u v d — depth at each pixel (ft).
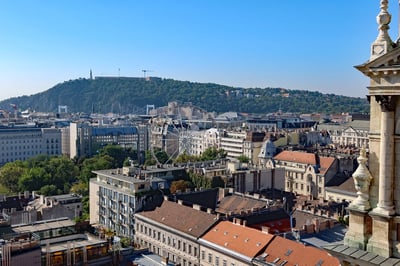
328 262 318.04
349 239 118.42
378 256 111.75
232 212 472.85
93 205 618.44
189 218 459.32
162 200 526.57
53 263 314.35
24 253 294.25
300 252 340.59
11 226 364.17
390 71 107.55
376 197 114.93
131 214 534.37
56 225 372.79
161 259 373.81
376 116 114.11
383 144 111.04
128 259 371.97
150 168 651.66
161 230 474.90
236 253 374.43
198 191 553.23
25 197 615.16
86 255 330.75
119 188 558.97
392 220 110.73
